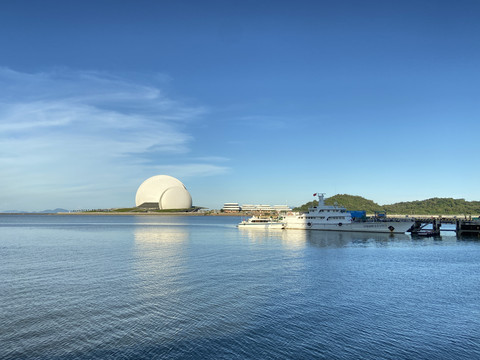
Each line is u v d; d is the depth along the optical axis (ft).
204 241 352.08
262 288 153.38
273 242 341.21
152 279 168.66
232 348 96.07
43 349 94.63
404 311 125.80
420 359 91.45
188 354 92.68
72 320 114.42
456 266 208.95
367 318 118.52
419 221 447.42
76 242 341.41
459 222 468.34
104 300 134.92
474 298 141.59
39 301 133.49
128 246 305.12
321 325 112.27
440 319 118.42
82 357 90.68
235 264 209.97
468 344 100.27
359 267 203.41
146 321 114.01
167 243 331.36
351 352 94.73
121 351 93.97
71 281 164.35
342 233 442.09
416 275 182.60
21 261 219.61
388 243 333.42
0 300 134.72
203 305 129.80
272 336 103.76
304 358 91.20
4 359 89.15
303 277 175.32
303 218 495.41
